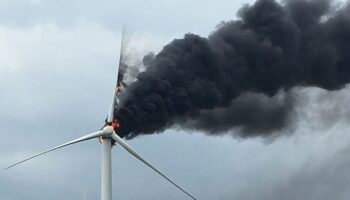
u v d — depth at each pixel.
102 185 90.81
